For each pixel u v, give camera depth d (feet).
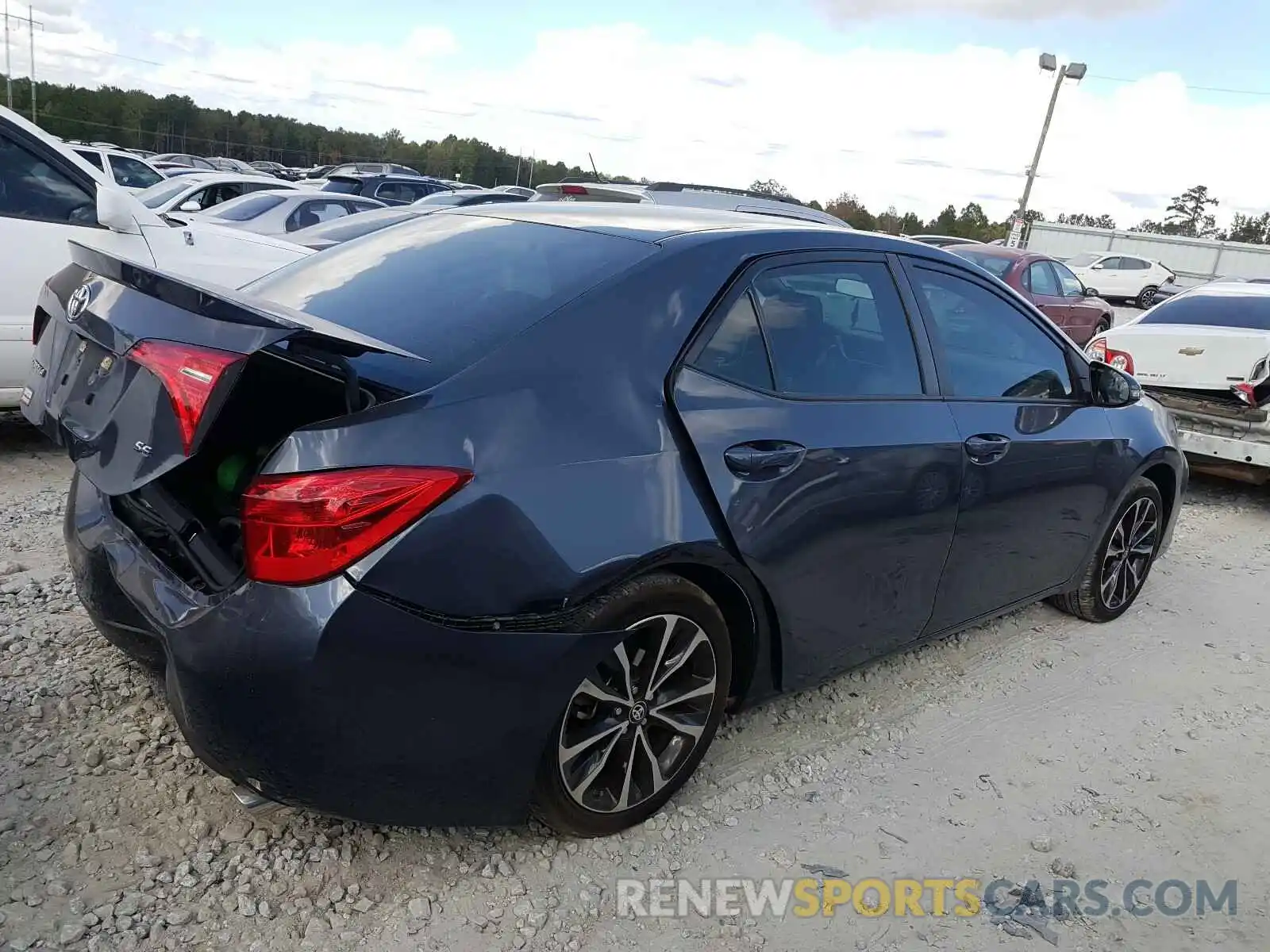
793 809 10.11
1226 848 10.17
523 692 7.84
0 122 17.52
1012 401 12.44
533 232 10.33
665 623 8.78
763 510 9.21
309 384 8.29
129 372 7.54
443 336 8.44
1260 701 13.61
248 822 8.89
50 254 17.92
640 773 9.22
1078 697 13.24
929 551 11.28
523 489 7.71
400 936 7.88
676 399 8.79
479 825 8.32
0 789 8.95
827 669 10.79
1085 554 14.53
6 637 11.55
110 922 7.64
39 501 16.53
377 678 7.28
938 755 11.43
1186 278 126.62
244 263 20.06
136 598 8.04
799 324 10.11
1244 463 23.66
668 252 9.40
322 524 7.03
